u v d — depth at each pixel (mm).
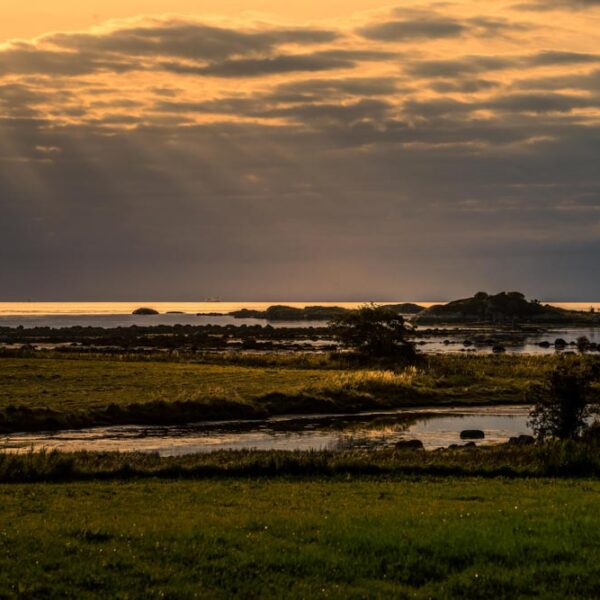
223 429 133625
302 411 154875
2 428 126500
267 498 63625
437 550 46438
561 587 41250
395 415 153750
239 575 42594
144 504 60875
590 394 104375
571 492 65938
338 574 42938
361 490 67375
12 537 48594
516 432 131000
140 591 40312
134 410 140125
